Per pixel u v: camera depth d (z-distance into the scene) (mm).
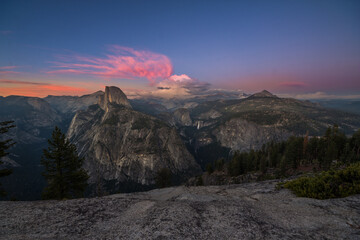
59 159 26938
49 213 8617
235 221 7348
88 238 6336
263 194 12508
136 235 6281
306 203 9648
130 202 10422
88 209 9219
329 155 57906
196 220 7359
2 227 7152
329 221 7215
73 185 28172
